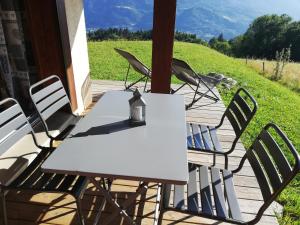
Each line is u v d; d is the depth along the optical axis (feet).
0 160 7.08
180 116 5.62
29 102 10.02
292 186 8.53
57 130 9.00
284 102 18.93
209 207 4.72
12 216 6.02
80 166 3.92
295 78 30.76
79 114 11.19
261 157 4.87
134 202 6.50
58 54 9.39
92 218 6.05
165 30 8.50
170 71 9.04
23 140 8.14
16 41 9.06
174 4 8.15
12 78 9.51
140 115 5.14
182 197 4.89
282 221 6.41
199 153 8.77
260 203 6.68
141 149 4.38
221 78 14.70
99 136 4.74
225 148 9.29
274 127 4.81
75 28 10.23
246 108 6.26
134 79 19.79
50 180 5.09
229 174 5.63
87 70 11.87
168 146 4.48
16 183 5.02
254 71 34.06
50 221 5.92
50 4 8.54
